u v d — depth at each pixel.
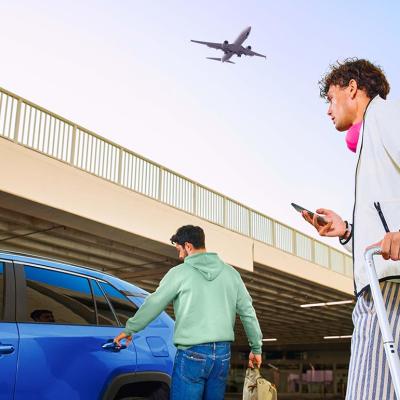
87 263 20.27
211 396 3.65
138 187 18.00
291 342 56.78
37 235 17.11
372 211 1.81
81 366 3.48
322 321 39.84
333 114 2.12
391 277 1.71
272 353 61.38
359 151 1.90
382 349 1.67
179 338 3.65
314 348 57.59
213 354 3.62
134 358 3.88
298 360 59.44
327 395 55.94
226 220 22.12
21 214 15.78
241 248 22.47
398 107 1.83
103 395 3.59
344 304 32.38
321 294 29.83
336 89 2.10
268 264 23.88
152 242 18.25
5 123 14.00
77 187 15.66
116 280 4.25
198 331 3.63
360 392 1.66
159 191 18.86
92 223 16.19
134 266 21.47
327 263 28.95
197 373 3.58
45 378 3.26
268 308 33.16
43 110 15.10
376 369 1.66
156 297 3.69
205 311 3.68
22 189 14.02
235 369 61.28
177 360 3.66
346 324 41.53
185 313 3.67
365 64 2.07
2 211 15.25
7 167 13.75
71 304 3.70
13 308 3.30
